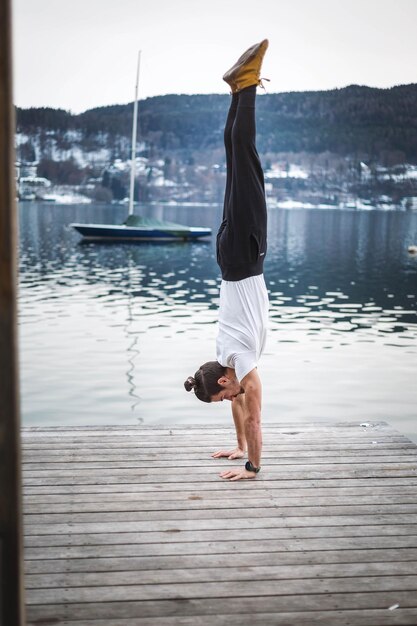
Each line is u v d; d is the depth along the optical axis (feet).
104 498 11.06
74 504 10.84
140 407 24.85
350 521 10.34
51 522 10.22
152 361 32.68
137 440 13.88
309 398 26.45
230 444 13.62
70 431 14.44
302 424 15.10
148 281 69.05
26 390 27.27
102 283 66.59
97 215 233.76
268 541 9.71
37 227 162.71
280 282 71.20
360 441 13.92
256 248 11.21
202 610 8.06
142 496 11.15
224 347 11.66
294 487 11.56
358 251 115.14
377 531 10.04
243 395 12.53
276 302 56.13
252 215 11.07
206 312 49.06
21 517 5.20
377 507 10.82
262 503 10.94
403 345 37.22
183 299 56.24
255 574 8.86
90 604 8.16
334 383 28.81
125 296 57.57
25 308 50.08
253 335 11.46
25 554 9.28
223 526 10.15
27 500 10.97
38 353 34.37
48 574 8.80
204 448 13.41
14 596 5.21
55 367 31.35
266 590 8.48
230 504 10.89
